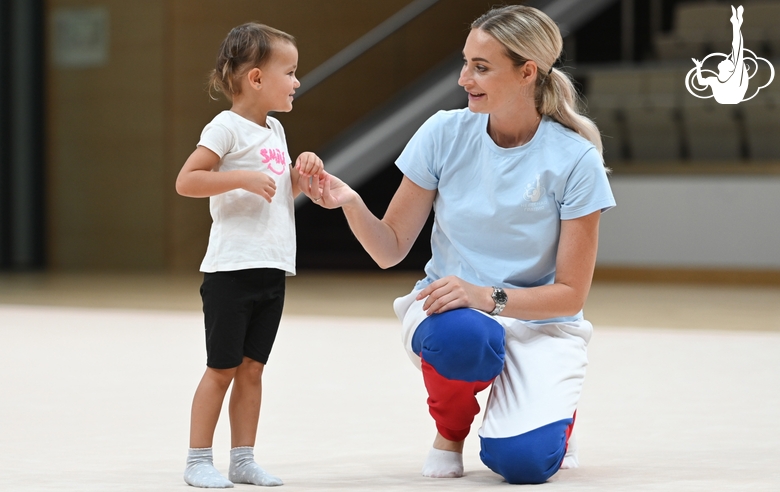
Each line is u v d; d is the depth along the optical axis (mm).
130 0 24609
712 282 18719
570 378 4676
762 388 7309
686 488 4277
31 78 25297
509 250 4863
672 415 6254
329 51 24797
